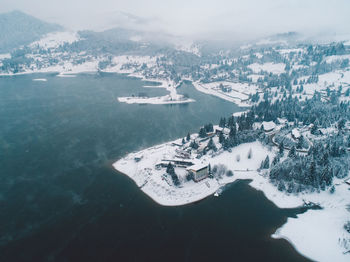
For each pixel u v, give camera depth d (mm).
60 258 98938
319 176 146625
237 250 103438
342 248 103625
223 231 114250
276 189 147000
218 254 101250
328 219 121312
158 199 137250
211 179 156750
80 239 108812
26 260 98250
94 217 122688
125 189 146375
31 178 156125
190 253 101625
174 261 97812
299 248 104875
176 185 147125
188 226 117312
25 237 109625
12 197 137250
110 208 129500
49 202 133625
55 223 118375
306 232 113438
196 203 135250
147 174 158125
